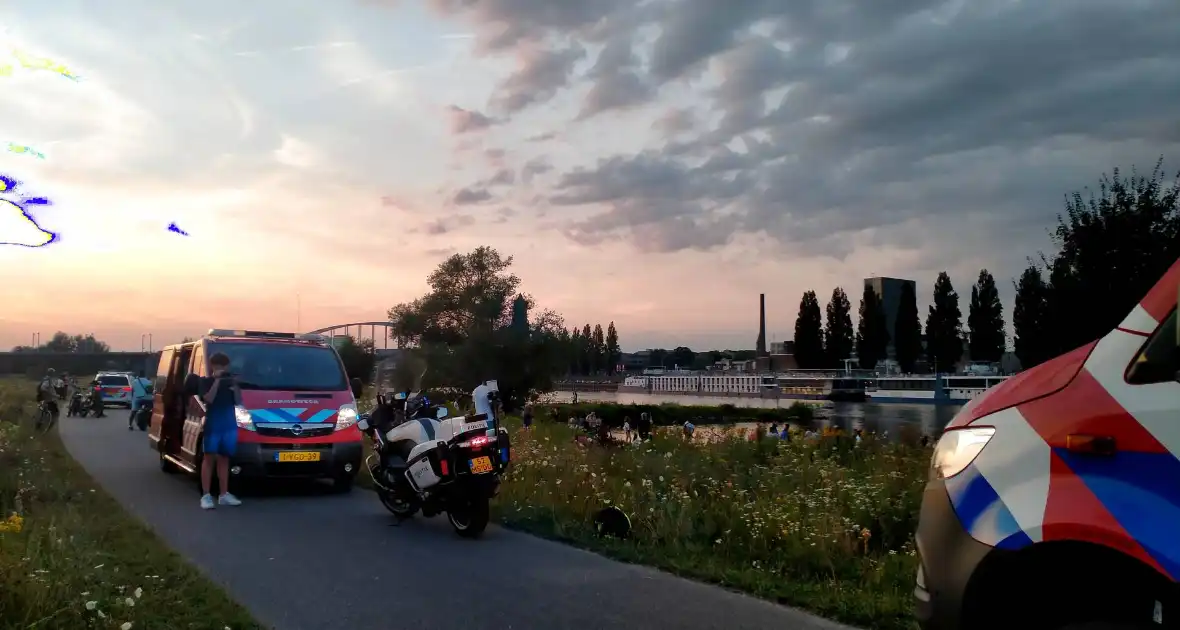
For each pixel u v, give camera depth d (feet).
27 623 15.76
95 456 53.31
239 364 39.50
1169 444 9.21
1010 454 10.36
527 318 175.94
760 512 27.48
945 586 10.62
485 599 19.88
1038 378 10.82
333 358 42.04
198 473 37.06
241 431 35.88
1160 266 34.24
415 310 176.55
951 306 362.12
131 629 15.74
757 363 504.84
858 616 18.12
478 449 27.58
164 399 44.88
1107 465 9.59
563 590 20.75
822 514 26.89
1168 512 9.05
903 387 307.17
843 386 329.93
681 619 18.30
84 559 20.27
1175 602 8.98
